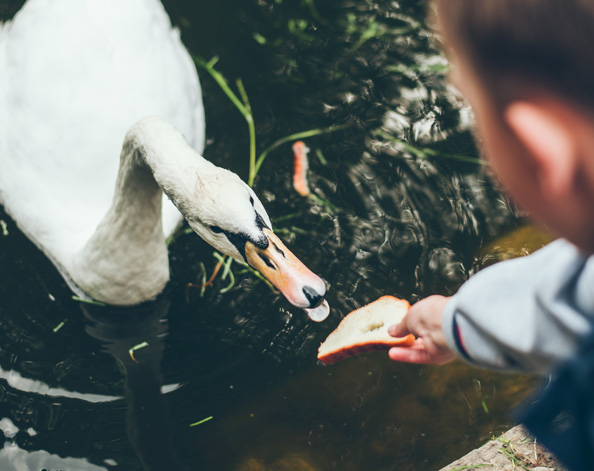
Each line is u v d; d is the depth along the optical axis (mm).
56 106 3436
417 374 2934
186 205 2459
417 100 3939
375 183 3592
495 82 688
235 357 3043
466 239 3404
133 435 2777
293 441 2746
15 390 2900
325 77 4059
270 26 4305
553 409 844
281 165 3689
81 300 3262
